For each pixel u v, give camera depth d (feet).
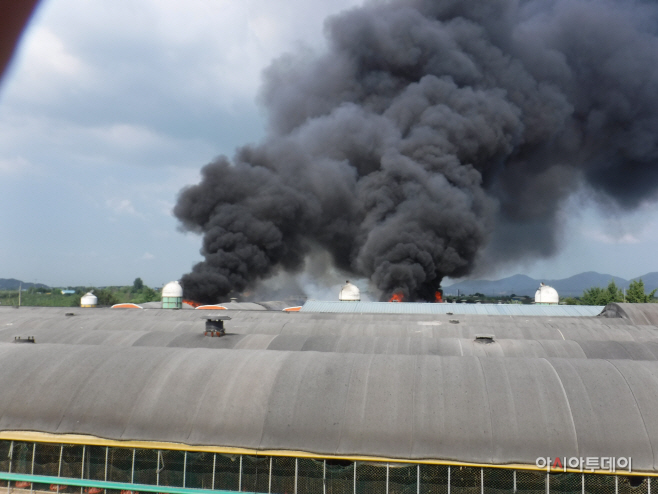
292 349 90.33
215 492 50.80
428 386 56.65
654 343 89.20
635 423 50.78
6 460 57.62
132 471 55.77
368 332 112.37
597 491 49.29
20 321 124.57
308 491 52.85
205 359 64.64
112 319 124.36
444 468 51.11
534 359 61.82
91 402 58.80
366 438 52.60
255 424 55.06
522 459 49.60
